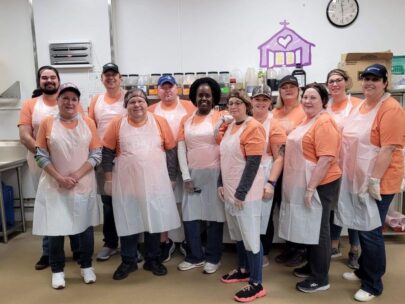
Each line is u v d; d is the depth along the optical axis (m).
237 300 2.24
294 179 2.24
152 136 2.49
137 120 2.47
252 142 2.11
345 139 2.24
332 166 2.17
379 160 2.04
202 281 2.53
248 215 2.16
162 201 2.49
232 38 3.71
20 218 3.87
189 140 2.55
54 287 2.45
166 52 3.74
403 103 3.29
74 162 2.35
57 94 2.49
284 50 3.71
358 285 2.43
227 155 2.22
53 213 2.34
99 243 3.37
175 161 2.69
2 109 3.78
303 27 3.68
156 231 2.48
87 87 3.63
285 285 2.46
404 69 3.54
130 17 3.70
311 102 2.19
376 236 2.16
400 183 2.12
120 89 2.90
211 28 3.70
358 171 2.14
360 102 2.42
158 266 2.66
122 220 2.49
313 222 2.19
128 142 2.44
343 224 2.25
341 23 3.64
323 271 2.31
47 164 2.30
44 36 3.58
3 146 3.64
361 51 3.68
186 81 3.54
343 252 3.03
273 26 3.69
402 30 3.64
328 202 2.20
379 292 2.24
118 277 2.57
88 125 2.42
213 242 2.63
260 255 2.23
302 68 3.64
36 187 2.76
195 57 3.74
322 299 2.25
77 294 2.38
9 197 3.63
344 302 2.21
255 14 3.68
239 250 2.47
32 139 2.65
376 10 3.62
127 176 2.45
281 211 2.36
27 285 2.52
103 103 2.84
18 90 3.72
